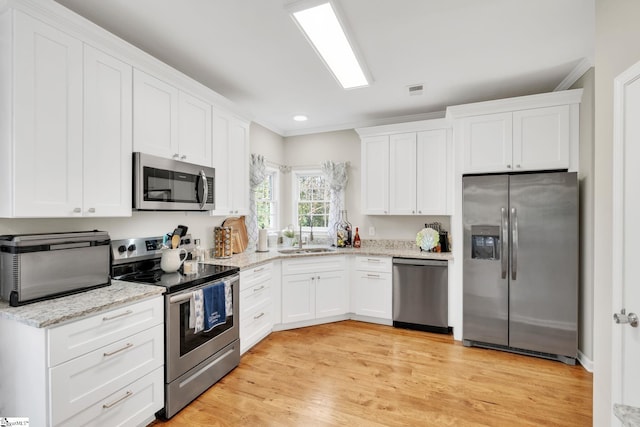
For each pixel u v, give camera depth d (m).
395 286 3.45
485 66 2.57
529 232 2.73
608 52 1.45
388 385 2.28
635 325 1.28
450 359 2.70
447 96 3.23
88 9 1.81
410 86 2.98
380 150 3.82
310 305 3.51
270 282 3.21
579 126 2.67
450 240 3.65
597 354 1.56
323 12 1.82
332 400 2.10
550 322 2.67
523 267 2.75
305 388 2.24
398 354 2.79
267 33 2.08
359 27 2.02
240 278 2.68
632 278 1.31
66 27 1.65
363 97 3.26
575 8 1.82
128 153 2.00
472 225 2.94
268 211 4.36
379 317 3.55
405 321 3.41
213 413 1.96
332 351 2.85
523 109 2.83
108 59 1.88
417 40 2.18
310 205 4.55
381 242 4.07
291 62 2.49
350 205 4.29
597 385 1.56
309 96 3.23
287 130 4.54
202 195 2.53
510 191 2.80
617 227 1.38
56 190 1.63
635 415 0.97
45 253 1.60
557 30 2.05
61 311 1.44
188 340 2.06
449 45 2.24
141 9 1.82
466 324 2.97
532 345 2.73
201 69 2.61
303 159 4.53
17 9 1.46
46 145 1.59
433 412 1.97
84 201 1.76
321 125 4.32
